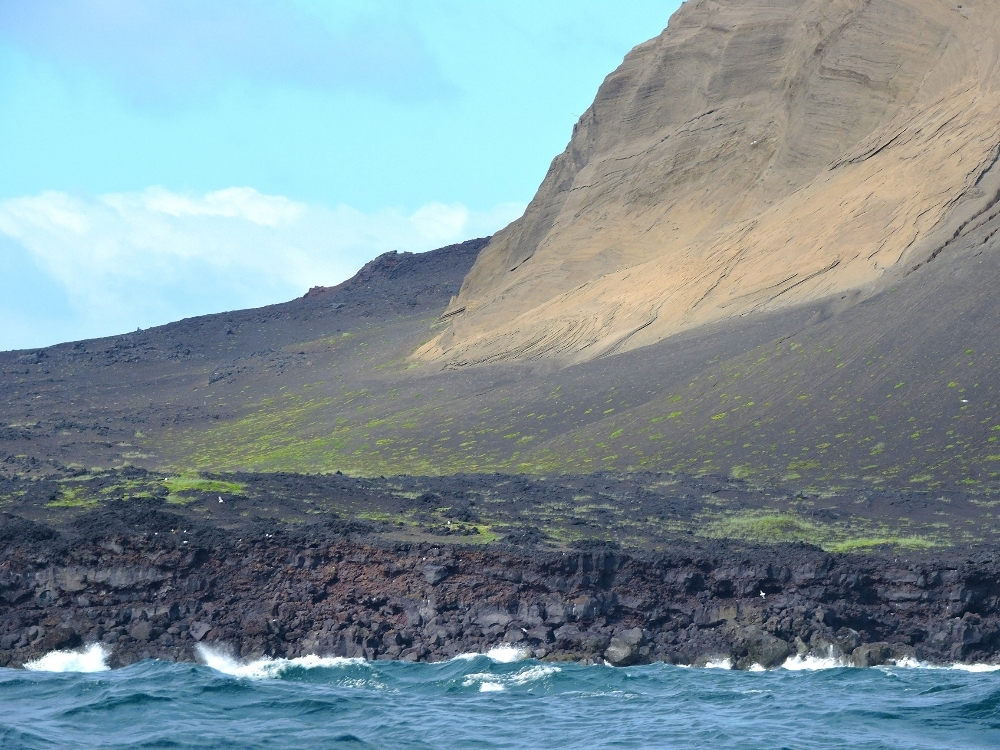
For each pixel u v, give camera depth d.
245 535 57.56
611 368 112.75
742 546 61.84
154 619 53.75
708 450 91.88
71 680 45.31
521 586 55.25
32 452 111.94
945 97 122.88
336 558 56.59
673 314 120.69
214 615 54.12
